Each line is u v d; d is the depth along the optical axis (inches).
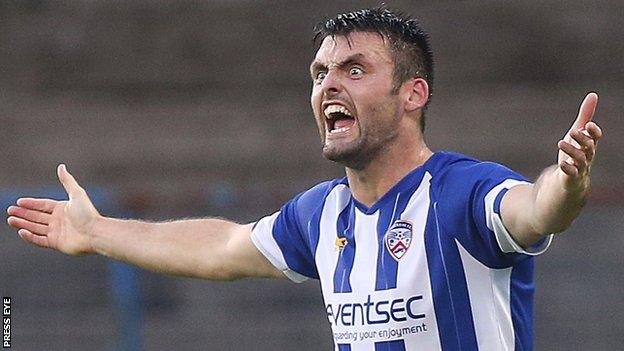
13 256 1529.3
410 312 600.7
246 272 723.4
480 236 588.1
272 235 698.2
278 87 2625.5
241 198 1599.4
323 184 680.4
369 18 626.5
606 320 1504.7
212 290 1544.0
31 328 1519.4
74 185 760.3
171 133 2500.0
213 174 2423.7
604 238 1521.9
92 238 752.3
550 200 535.5
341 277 629.9
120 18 2711.6
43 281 1528.1
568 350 1502.2
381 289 609.6
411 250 604.4
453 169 613.0
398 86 622.2
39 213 763.4
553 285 1519.4
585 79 2630.4
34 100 2581.2
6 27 2682.1
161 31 2699.3
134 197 1621.6
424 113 638.5
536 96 2583.7
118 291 1523.1
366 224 627.2
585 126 523.2
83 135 2495.1
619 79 2628.0
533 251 574.6
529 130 2491.4
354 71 619.5
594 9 2704.2
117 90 2625.5
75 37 2679.6
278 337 1544.0
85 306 1524.4
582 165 523.2
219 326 1536.7
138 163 2440.9
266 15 2714.1
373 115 617.0
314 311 1552.7
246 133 2498.8
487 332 594.2
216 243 732.7
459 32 2684.5
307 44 2682.1
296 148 2454.5
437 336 597.6
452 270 594.9
